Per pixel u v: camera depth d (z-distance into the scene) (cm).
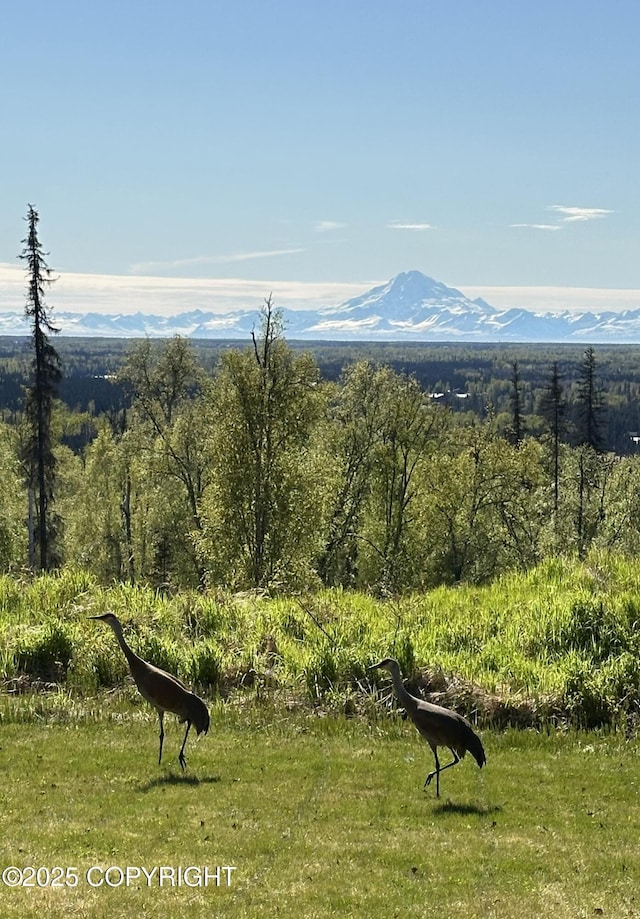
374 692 1719
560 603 2111
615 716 1659
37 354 4841
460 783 1336
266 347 4431
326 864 1017
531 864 1036
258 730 1596
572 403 10006
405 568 5828
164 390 6525
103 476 7456
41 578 2464
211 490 4550
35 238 4753
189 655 1834
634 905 938
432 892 950
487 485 6275
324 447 5928
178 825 1123
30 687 1777
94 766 1358
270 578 4156
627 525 6669
